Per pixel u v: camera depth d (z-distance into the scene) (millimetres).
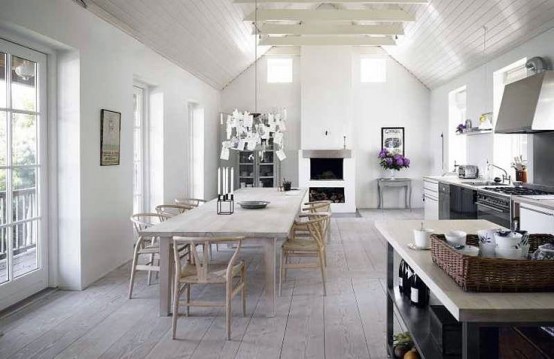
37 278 3990
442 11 6180
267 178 10156
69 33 3969
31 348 2922
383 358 2787
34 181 3939
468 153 7758
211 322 3404
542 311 1252
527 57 5559
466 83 7812
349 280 4535
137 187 6199
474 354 1290
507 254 1597
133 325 3332
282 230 3428
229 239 3111
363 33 7828
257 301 3895
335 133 9750
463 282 1433
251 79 10195
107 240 4758
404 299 2568
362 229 7520
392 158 9844
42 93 3982
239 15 6957
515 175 5910
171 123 6824
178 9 5461
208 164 9141
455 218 6293
